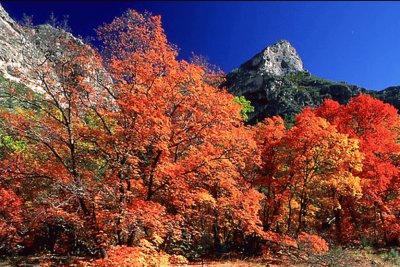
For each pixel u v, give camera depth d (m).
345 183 22.92
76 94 15.08
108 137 14.85
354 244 26.20
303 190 23.34
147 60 15.28
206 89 15.60
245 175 23.94
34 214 14.09
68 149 15.97
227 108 16.12
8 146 20.94
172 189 16.00
